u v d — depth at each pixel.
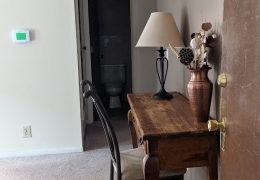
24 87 2.84
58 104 2.92
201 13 1.82
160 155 1.39
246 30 0.81
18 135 2.92
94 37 4.73
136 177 1.66
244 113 0.83
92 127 3.85
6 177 2.50
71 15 2.77
